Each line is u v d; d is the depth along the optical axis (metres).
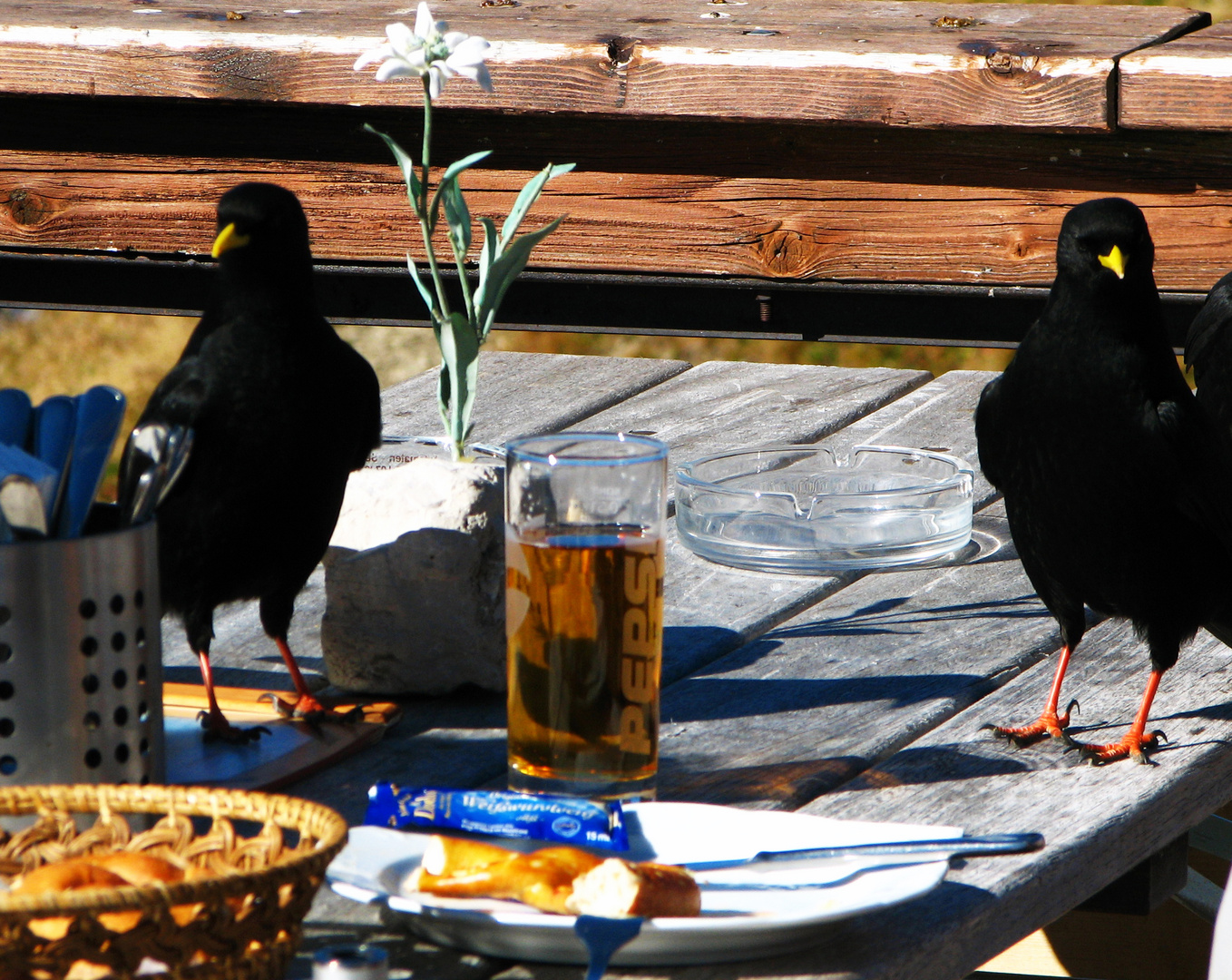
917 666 3.65
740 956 2.27
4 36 6.84
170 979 1.89
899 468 4.98
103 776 2.49
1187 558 3.54
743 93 6.36
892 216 6.54
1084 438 3.51
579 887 2.24
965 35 6.48
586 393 6.09
